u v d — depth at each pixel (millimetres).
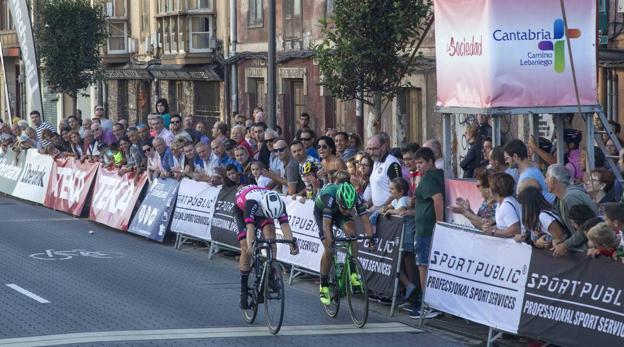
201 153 25234
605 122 18359
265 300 16422
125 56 54438
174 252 24797
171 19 47062
